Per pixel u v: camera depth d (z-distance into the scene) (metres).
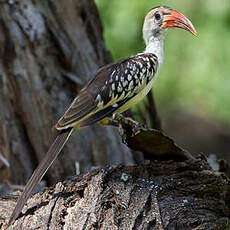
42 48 12.14
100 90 9.06
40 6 12.19
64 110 12.29
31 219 8.06
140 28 17.88
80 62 12.49
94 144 12.43
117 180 8.52
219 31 18.03
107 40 18.03
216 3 17.92
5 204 8.78
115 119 9.33
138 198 8.17
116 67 9.40
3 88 12.12
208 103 20.19
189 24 10.05
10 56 12.07
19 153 12.36
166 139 8.70
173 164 8.84
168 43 18.80
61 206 8.19
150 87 9.85
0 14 11.94
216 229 8.14
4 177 12.52
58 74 12.34
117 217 7.86
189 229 8.04
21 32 12.02
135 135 8.62
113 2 17.84
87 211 7.96
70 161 12.28
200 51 18.30
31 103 12.17
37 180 8.21
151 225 7.87
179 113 23.06
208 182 8.62
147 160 8.98
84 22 12.79
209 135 22.31
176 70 18.91
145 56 9.80
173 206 8.23
